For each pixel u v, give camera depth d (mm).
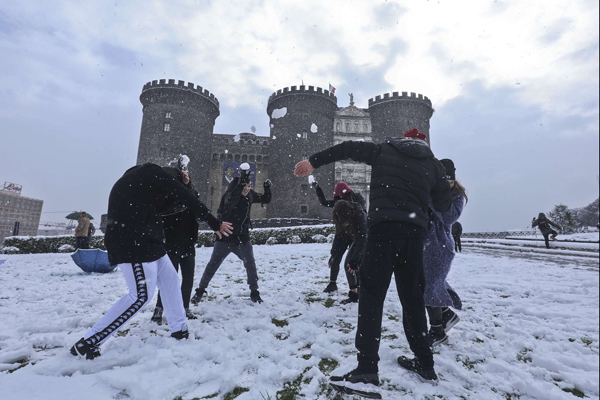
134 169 2098
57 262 7148
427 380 1528
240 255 3158
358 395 1385
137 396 1364
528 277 4613
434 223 2102
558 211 26000
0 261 4980
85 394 1381
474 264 6312
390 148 1773
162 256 2010
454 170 2195
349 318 2602
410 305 1602
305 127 44188
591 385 1482
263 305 2998
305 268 5902
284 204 42031
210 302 3123
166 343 1935
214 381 1537
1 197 156000
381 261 1566
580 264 6305
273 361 1770
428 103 46969
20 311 2703
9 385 1417
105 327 1756
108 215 1976
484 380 1570
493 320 2527
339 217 2883
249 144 48125
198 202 2070
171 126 42688
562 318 2562
